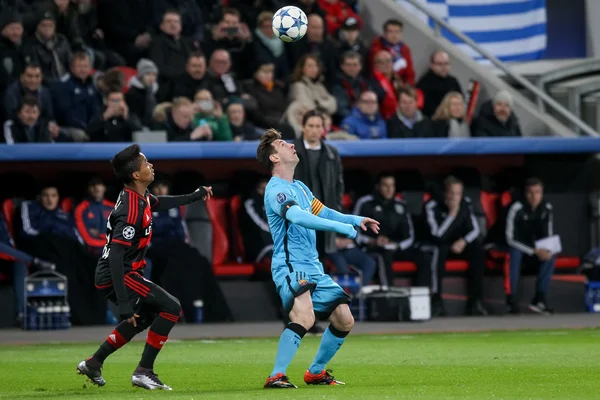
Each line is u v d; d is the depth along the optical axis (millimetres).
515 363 31797
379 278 55156
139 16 63094
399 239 56156
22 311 50438
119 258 24781
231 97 58219
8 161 53375
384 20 69188
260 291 55062
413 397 21938
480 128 61031
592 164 62406
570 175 62719
